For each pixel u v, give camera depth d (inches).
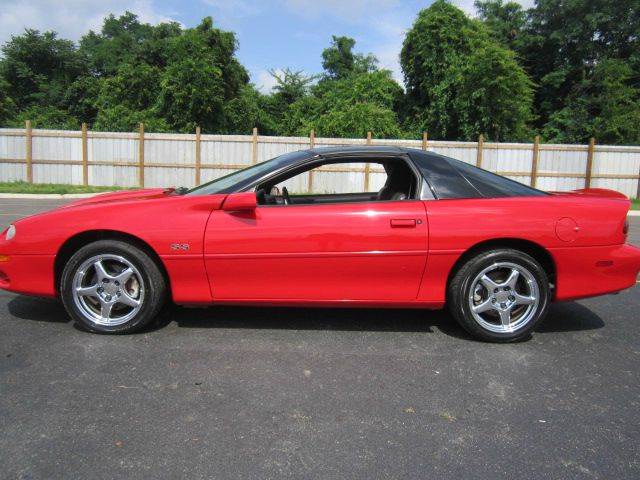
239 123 1136.2
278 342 150.3
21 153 725.3
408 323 169.8
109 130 916.0
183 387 120.8
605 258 151.5
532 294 150.7
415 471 90.7
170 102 977.5
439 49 995.9
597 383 127.9
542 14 1230.3
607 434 104.1
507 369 135.2
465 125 943.7
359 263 147.3
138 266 147.7
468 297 149.4
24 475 87.3
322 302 150.8
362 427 105.0
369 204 149.9
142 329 157.8
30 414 107.1
